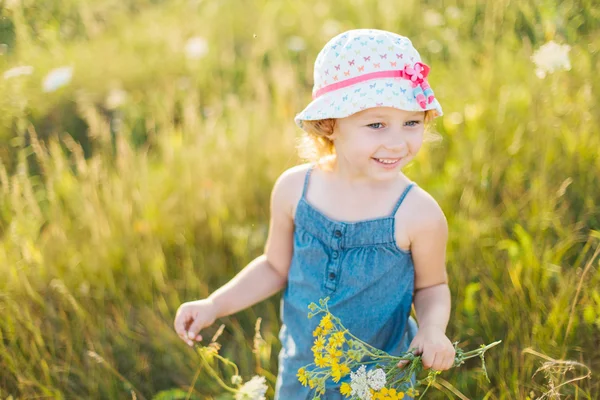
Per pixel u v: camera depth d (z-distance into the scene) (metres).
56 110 3.96
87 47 4.46
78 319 2.54
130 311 2.63
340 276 1.75
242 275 2.01
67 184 3.11
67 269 2.71
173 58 4.37
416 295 1.83
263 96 3.40
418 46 3.88
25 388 2.29
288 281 1.92
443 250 1.77
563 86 2.89
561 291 2.13
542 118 2.82
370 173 1.66
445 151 2.98
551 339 2.08
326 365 1.53
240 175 3.04
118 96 3.84
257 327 2.13
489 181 2.72
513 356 2.10
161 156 3.47
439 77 3.51
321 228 1.77
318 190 1.82
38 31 4.44
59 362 2.40
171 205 2.99
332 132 1.73
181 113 3.91
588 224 2.49
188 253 2.76
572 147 2.71
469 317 2.28
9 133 3.72
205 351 1.98
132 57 4.37
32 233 2.79
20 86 3.84
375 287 1.75
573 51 3.05
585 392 1.96
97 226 2.80
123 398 2.34
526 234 2.38
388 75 1.61
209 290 2.71
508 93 3.00
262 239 2.84
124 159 2.98
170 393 2.25
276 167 3.06
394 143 1.61
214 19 4.83
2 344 2.33
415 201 1.72
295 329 1.88
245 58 4.41
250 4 4.93
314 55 4.20
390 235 1.71
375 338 1.80
